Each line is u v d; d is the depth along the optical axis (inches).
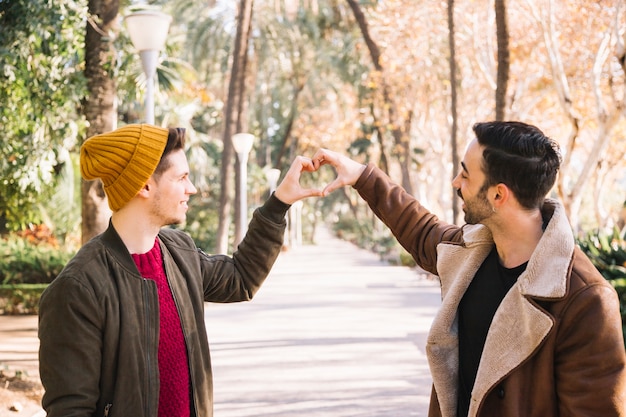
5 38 307.6
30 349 343.9
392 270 992.9
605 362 73.8
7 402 224.1
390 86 1014.4
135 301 81.9
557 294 74.9
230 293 98.3
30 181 374.0
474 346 85.1
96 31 347.6
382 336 401.7
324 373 300.0
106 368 80.0
